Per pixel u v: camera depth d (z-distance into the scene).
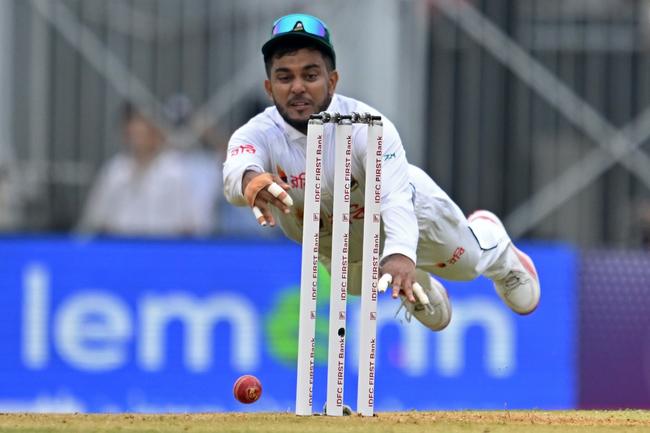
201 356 33.16
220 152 39.47
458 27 39.47
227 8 39.88
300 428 17.17
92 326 33.03
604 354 34.12
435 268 21.84
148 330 33.06
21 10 38.97
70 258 33.12
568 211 39.78
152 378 33.00
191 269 33.28
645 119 39.94
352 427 17.31
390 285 18.00
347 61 39.19
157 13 39.97
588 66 39.91
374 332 18.19
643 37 39.94
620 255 34.41
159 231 38.75
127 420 18.58
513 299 23.03
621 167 39.94
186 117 39.44
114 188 39.00
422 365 33.12
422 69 39.28
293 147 19.23
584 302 34.09
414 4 39.22
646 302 34.38
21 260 33.03
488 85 39.56
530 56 39.62
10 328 32.94
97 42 39.56
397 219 18.33
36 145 39.09
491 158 39.59
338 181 17.89
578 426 18.58
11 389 32.88
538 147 39.78
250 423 17.81
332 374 18.42
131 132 39.12
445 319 23.41
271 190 17.97
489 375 33.44
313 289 18.14
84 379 32.94
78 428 17.33
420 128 39.31
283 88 18.78
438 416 19.78
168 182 38.84
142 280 33.16
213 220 39.12
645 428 18.55
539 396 33.69
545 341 33.78
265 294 33.44
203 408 33.06
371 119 17.78
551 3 39.72
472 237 21.52
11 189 38.59
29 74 39.09
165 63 39.91
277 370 33.38
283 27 18.64
